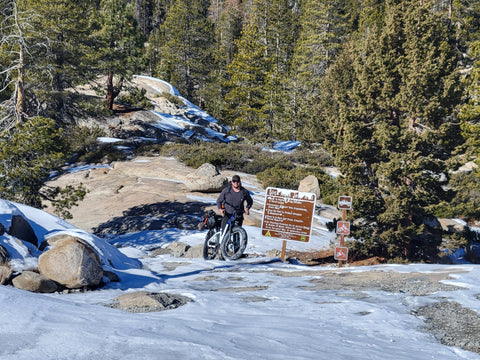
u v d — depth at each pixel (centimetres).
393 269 777
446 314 445
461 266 737
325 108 3188
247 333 338
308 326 395
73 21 3866
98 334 281
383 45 2023
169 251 1465
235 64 5366
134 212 2180
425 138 1836
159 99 6338
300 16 8012
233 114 5378
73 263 656
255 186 2894
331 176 3234
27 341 258
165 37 10325
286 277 809
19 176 1602
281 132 5131
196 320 394
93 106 4297
